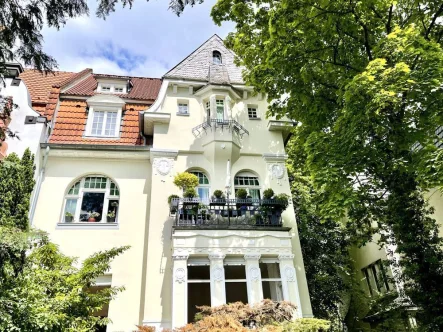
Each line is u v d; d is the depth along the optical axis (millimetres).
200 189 13664
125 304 11633
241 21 13211
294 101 12359
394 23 11430
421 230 9742
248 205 12461
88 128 14836
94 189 13664
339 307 17578
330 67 11258
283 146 15203
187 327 8023
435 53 8398
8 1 4820
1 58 5176
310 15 9695
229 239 11664
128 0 5082
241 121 15500
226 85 15453
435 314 9016
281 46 10680
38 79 16828
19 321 6672
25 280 7430
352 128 9172
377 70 8633
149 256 11961
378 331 13062
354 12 10164
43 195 12953
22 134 13000
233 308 9008
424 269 9383
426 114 8875
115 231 12789
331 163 9625
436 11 11000
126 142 14695
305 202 17047
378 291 16359
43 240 8820
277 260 11906
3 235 6586
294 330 8117
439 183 8000
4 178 9203
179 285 10711
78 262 11922
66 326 7605
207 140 14289
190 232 11555
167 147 14125
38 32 5031
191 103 15438
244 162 14492
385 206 10758
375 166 10102
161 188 13266
